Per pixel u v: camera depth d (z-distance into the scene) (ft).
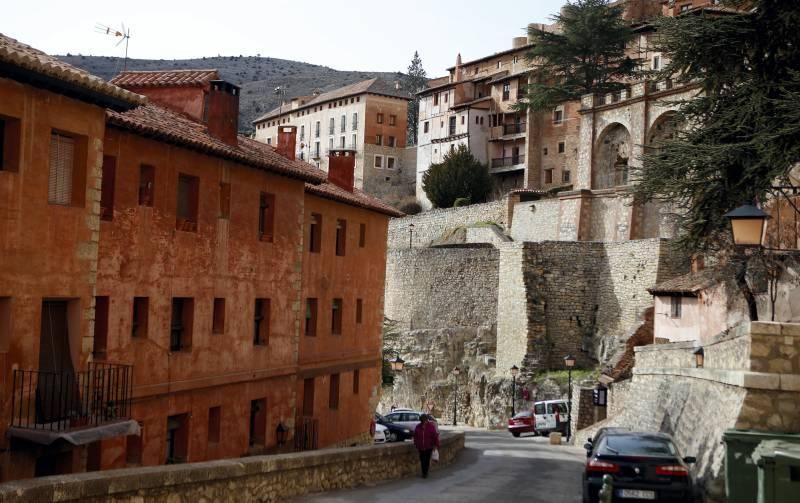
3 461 54.13
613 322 178.91
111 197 69.36
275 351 96.94
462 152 291.79
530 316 183.32
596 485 54.54
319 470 65.00
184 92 93.25
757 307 101.60
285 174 96.43
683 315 130.00
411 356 211.61
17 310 55.16
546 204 214.07
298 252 101.96
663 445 57.26
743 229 53.98
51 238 57.98
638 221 188.96
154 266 74.84
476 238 235.40
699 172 82.07
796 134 72.33
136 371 72.79
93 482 38.11
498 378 187.21
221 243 85.35
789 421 52.49
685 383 82.84
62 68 57.00
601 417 142.82
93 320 62.03
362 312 129.59
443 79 395.55
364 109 383.45
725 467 50.42
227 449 87.40
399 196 358.02
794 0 80.33
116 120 67.51
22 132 55.42
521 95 298.97
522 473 89.51
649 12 282.97
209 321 83.56
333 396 120.37
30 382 55.98
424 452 82.17
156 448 75.77
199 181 81.51
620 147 215.31
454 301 214.07
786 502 38.93
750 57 84.02
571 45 249.14
